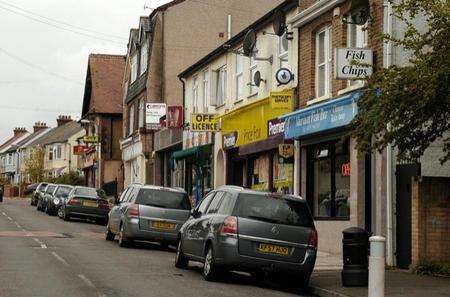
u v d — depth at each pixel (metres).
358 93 17.88
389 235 17.36
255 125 26.03
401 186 17.27
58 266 16.41
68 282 13.83
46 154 89.69
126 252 20.61
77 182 64.81
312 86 22.22
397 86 11.74
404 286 14.07
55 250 20.22
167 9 42.84
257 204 14.59
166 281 14.47
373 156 18.19
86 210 34.41
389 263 17.33
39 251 19.83
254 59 25.62
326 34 21.69
